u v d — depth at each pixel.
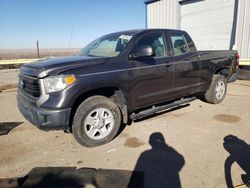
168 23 12.93
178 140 3.84
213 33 10.85
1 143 3.92
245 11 9.05
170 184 2.69
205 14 11.03
